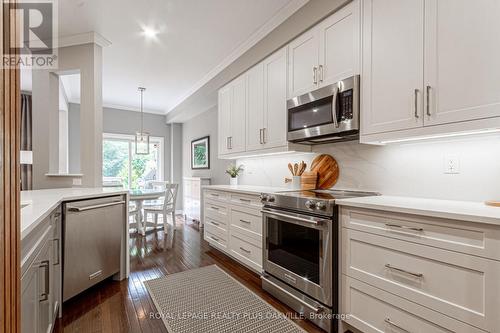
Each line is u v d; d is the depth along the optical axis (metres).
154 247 3.71
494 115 1.25
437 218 1.26
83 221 2.13
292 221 2.03
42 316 1.36
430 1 1.49
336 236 1.75
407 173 1.94
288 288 2.09
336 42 2.05
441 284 1.25
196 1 2.40
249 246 2.71
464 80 1.35
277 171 3.29
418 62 1.54
